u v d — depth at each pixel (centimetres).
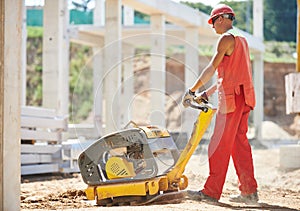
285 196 786
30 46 3178
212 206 625
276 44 3356
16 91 509
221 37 671
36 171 1029
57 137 1094
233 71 675
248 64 686
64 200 690
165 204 616
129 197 619
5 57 497
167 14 1395
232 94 674
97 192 627
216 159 672
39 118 1055
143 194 609
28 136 1030
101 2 1642
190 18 1512
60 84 1194
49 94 1190
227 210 599
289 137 2234
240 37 681
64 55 1342
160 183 619
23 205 647
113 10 1184
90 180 629
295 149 1073
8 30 500
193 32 1554
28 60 3161
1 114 496
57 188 845
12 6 503
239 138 701
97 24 1636
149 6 1303
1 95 496
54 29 1191
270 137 2216
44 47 1195
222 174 672
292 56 3381
